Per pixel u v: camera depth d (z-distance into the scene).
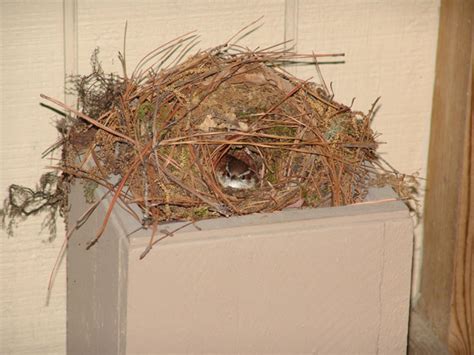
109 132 1.55
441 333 2.09
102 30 1.75
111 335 1.46
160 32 1.79
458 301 2.04
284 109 1.63
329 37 1.91
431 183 2.07
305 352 1.46
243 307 1.40
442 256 2.06
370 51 1.95
